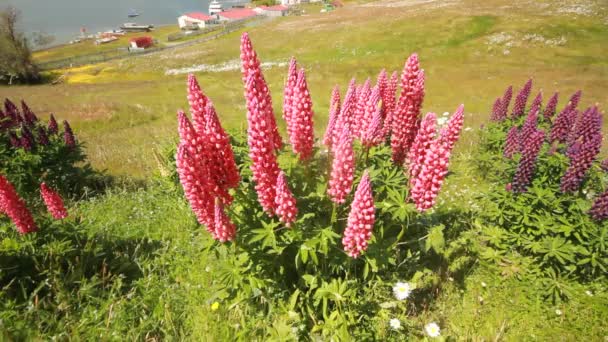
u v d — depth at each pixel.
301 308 4.88
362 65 34.84
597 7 42.47
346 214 5.18
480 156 9.30
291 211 4.26
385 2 85.00
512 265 5.62
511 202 6.12
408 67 5.04
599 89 22.14
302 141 4.85
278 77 31.44
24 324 4.56
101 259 6.00
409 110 5.24
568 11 42.25
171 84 36.03
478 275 5.73
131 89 35.09
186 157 3.96
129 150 14.05
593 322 4.97
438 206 7.64
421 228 6.26
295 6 113.25
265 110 4.11
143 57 60.00
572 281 5.46
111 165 12.26
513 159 6.99
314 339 4.61
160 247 6.65
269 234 4.45
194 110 4.54
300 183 5.31
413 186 4.88
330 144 5.41
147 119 22.09
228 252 4.92
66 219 6.37
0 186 5.10
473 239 6.27
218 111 22.14
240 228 4.85
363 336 4.62
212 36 79.00
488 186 8.63
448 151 4.21
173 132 17.05
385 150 5.83
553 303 5.26
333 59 38.88
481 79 27.05
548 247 5.40
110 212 7.95
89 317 4.84
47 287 5.29
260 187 4.45
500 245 5.92
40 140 9.27
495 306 5.25
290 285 5.32
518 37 36.53
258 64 4.41
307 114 4.65
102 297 5.23
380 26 48.19
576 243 5.64
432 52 36.28
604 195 5.29
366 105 5.28
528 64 30.58
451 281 5.56
